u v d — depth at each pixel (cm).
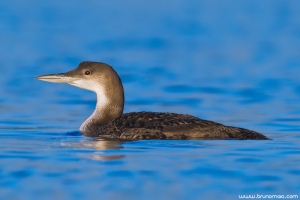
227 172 1401
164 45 4341
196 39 4625
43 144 1659
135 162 1468
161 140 1652
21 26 5178
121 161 1477
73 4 6775
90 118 1847
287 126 1998
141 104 2488
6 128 1941
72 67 3409
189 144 1617
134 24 5466
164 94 2700
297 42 4412
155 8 6538
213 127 1662
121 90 1844
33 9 6334
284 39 4569
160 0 7075
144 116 1725
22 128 1945
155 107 2425
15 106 2405
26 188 1320
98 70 1839
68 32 4931
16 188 1324
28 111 2302
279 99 2567
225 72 3297
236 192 1298
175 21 5644
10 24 5278
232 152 1541
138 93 2725
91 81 1839
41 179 1367
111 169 1418
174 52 4025
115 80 1838
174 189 1311
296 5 6756
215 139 1641
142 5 6762
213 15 6053
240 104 2466
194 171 1409
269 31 5019
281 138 1745
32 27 5147
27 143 1673
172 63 3603
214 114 2264
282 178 1368
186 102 2522
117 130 1722
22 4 6638
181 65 3534
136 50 4103
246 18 5850
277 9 6481
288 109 2342
